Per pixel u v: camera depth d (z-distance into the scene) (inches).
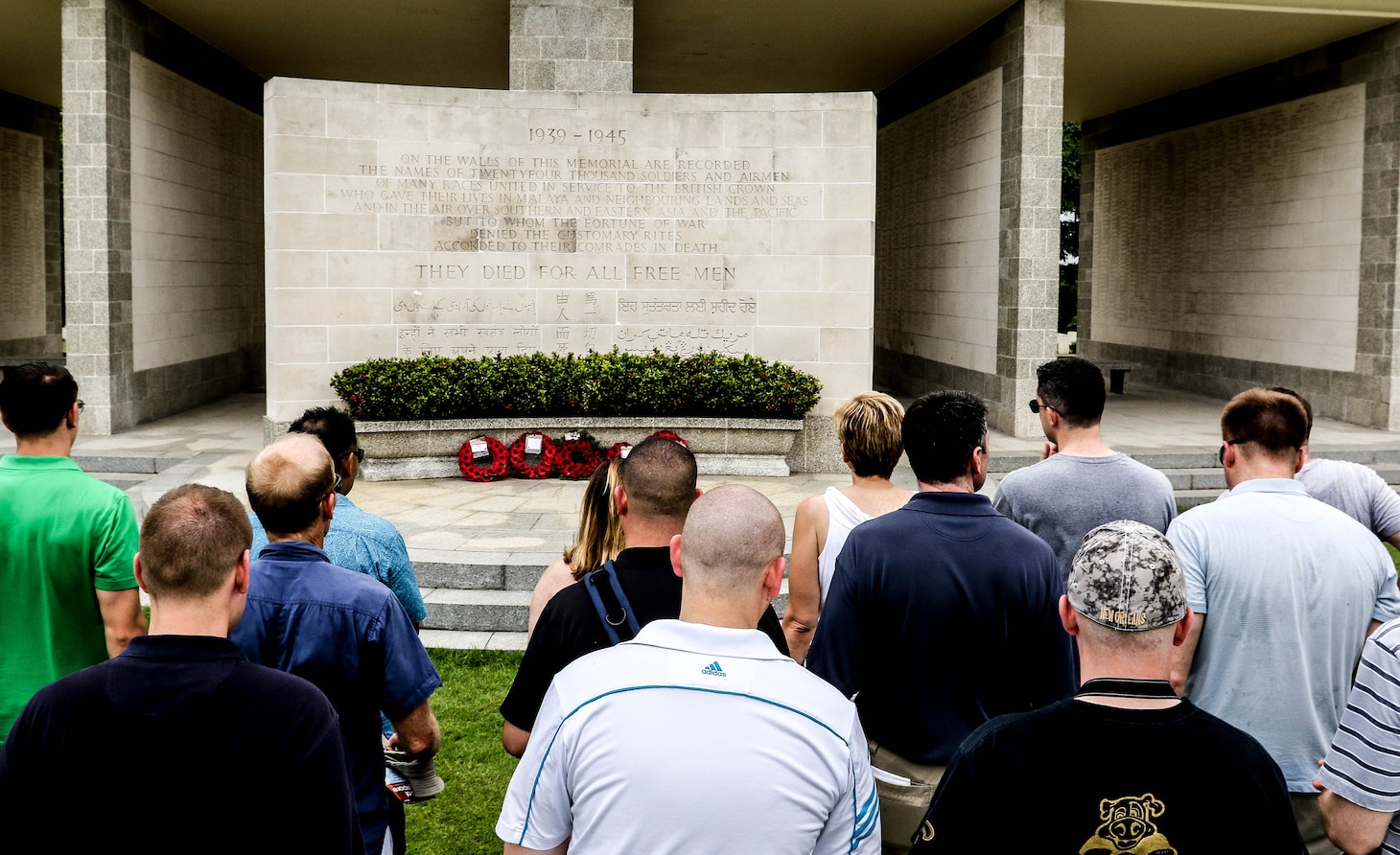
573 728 83.5
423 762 126.6
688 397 418.3
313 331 420.5
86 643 135.2
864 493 146.3
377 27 584.7
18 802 79.6
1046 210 505.0
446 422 407.5
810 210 435.8
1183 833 76.7
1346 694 125.0
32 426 132.6
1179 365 730.2
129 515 134.3
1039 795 78.8
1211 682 126.4
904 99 693.9
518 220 432.1
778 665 86.3
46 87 769.6
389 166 422.9
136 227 520.1
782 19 560.7
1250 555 124.3
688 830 80.0
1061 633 119.2
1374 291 546.3
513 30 473.7
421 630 271.0
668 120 433.1
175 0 528.1
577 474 404.2
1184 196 724.0
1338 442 502.0
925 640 117.2
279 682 83.9
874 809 87.8
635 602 114.1
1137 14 529.3
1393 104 533.3
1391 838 100.7
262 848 80.4
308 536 116.7
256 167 706.8
